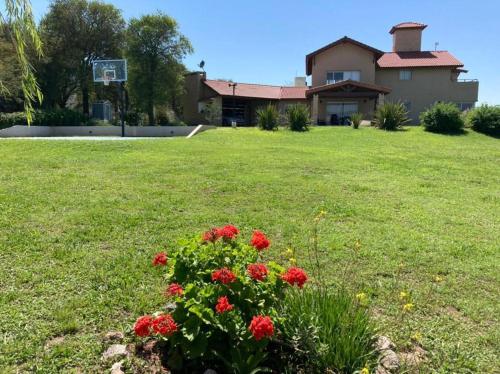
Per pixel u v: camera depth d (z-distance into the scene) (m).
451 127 21.98
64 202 6.95
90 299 3.78
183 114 38.62
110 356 2.89
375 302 4.04
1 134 23.09
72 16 34.16
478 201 8.74
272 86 40.62
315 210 7.24
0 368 2.76
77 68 34.97
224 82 38.22
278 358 2.80
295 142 17.27
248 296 2.64
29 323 3.34
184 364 2.73
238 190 8.42
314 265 4.84
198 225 6.12
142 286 4.10
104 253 4.89
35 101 3.75
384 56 35.56
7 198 6.96
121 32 36.31
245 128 23.09
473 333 3.58
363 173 11.12
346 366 2.65
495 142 19.81
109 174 9.50
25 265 4.45
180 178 9.30
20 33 3.42
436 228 6.60
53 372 2.76
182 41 32.88
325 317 2.83
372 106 31.62
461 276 4.79
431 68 33.25
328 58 33.31
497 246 5.83
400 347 3.20
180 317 2.55
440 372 2.96
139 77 32.03
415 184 10.10
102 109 32.44
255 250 3.08
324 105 32.41
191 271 2.84
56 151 12.67
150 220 6.24
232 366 2.47
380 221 6.83
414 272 4.84
